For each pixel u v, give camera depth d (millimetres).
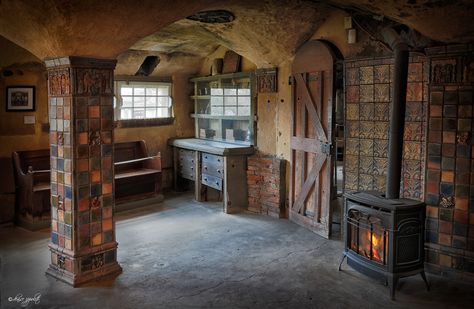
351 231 3930
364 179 4527
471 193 3723
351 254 3910
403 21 3637
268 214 5852
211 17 4816
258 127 6008
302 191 5309
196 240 4828
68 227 3695
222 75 6551
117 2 3248
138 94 6797
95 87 3674
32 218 5188
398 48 3562
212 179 6234
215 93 6754
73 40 3387
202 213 5953
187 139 7152
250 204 6074
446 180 3848
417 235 3525
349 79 4582
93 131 3703
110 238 3895
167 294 3502
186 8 3684
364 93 4449
